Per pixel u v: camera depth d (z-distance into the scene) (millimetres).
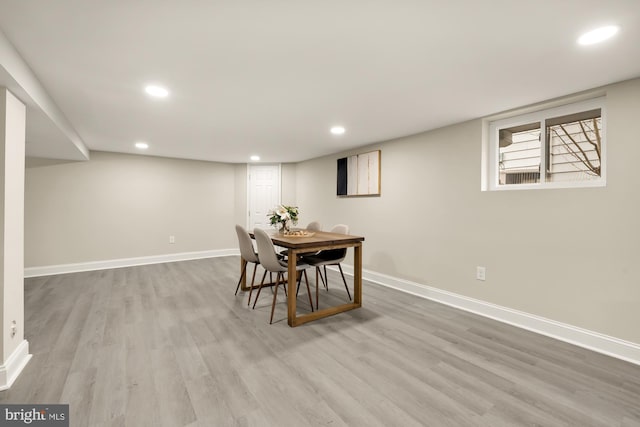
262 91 2406
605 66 1951
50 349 2242
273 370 1998
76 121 3217
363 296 3660
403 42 1687
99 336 2471
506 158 3035
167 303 3311
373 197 4406
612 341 2229
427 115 3008
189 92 2420
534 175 2826
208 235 6102
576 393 1775
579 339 2391
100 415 1554
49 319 2822
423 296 3643
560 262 2514
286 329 2664
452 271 3340
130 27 1549
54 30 1569
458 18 1463
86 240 4895
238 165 6355
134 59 1890
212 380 1876
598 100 2408
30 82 1993
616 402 1698
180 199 5770
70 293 3645
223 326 2709
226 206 6297
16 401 1664
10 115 1897
